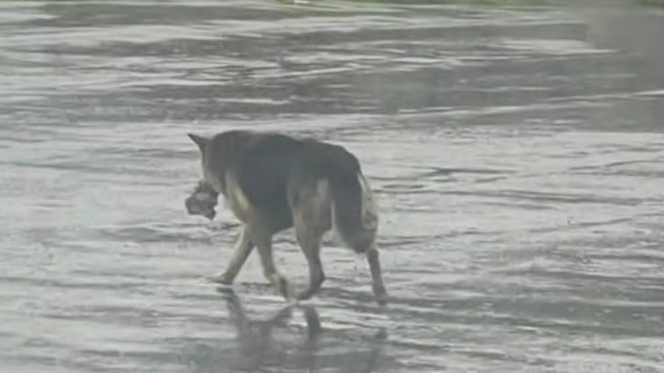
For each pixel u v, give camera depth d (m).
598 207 16.52
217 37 35.44
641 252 14.12
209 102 24.47
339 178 11.41
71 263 12.96
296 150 11.58
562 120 24.22
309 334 10.85
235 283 12.40
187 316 11.27
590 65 32.62
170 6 44.72
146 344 10.46
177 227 14.63
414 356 10.31
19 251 13.38
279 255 13.48
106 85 26.20
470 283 12.64
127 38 34.47
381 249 13.91
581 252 14.05
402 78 28.89
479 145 21.05
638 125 23.88
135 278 12.48
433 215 15.76
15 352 10.16
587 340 10.87
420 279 12.73
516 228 15.16
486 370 10.01
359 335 10.86
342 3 48.94
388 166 18.91
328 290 12.21
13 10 41.78
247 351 10.34
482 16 44.78
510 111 25.03
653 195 17.39
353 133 21.66
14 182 16.88
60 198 16.00
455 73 30.20
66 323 10.98
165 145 19.86
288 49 33.41
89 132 20.86
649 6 35.16
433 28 40.22
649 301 12.16
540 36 38.44
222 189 11.99
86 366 9.85
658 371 10.05
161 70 28.72
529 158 20.02
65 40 33.66
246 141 11.84
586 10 35.91
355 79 28.39
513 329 11.13
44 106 23.36
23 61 29.45
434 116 23.97
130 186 16.83
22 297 11.72
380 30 39.19
